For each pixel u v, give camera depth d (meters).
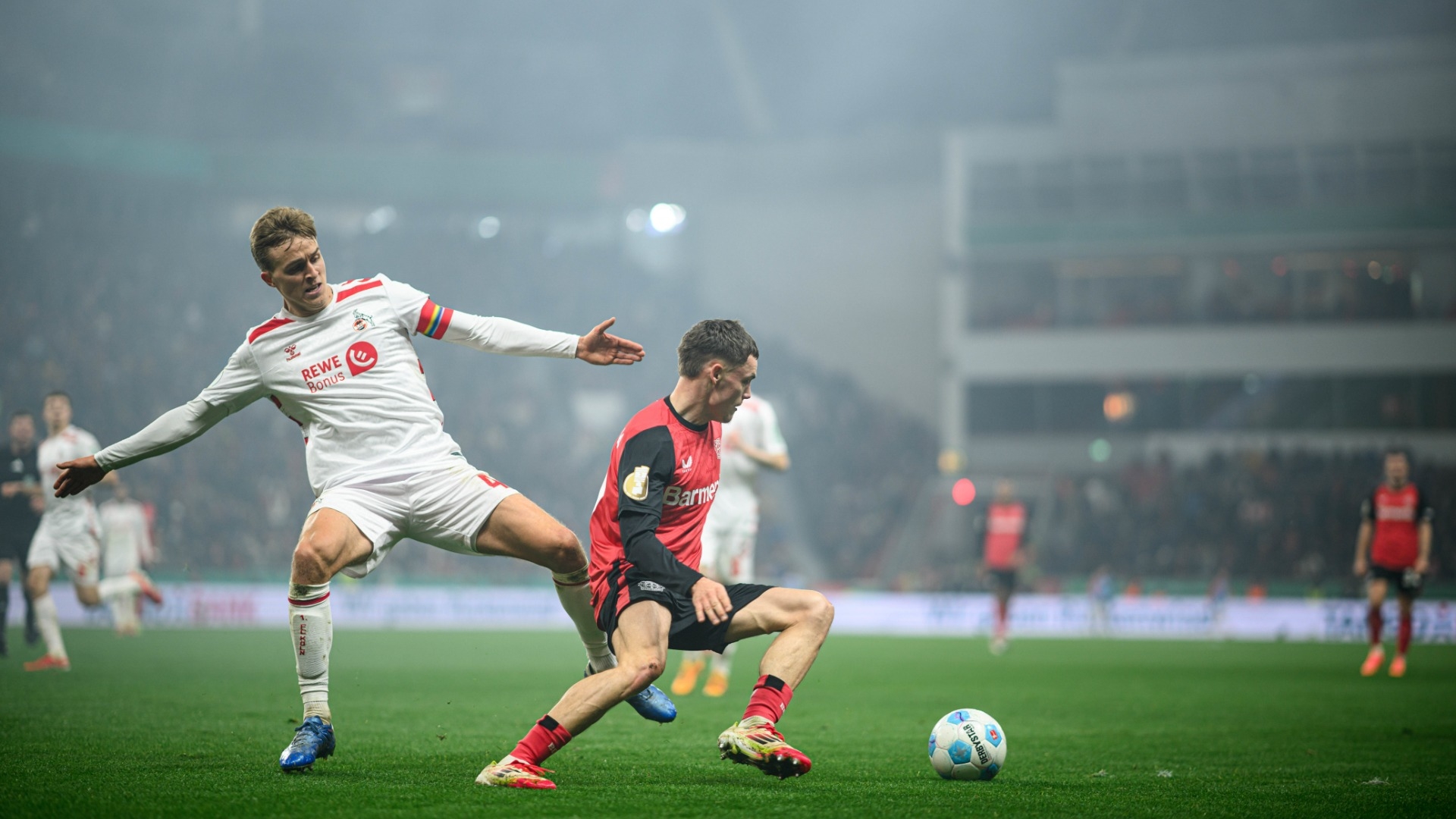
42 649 21.45
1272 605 34.62
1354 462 45.91
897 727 11.10
